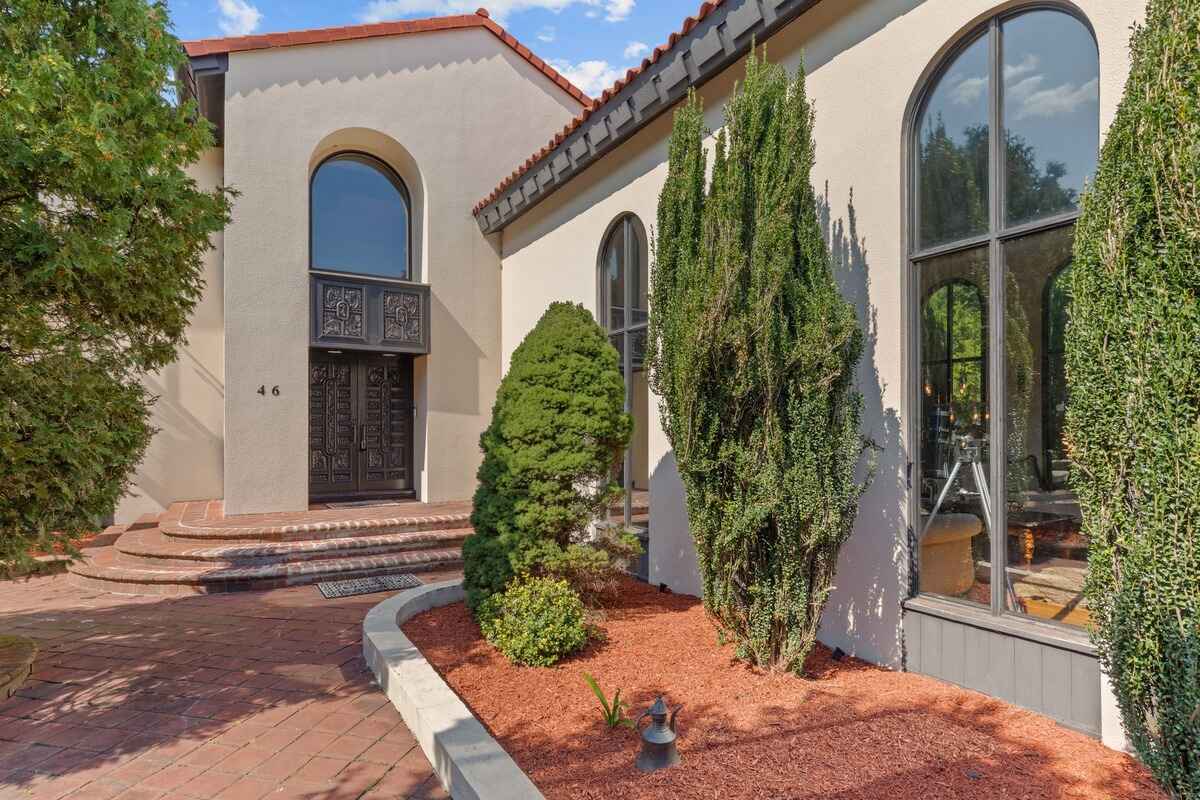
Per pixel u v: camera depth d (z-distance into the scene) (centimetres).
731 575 467
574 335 593
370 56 1118
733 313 443
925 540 482
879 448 473
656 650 522
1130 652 303
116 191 430
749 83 464
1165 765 294
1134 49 313
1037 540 418
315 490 1132
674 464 719
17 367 425
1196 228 274
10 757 383
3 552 460
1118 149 307
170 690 480
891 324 496
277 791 345
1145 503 295
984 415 448
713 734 378
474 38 1223
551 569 557
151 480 1117
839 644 531
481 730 364
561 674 479
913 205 494
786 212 446
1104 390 311
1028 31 425
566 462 560
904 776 328
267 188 1030
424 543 932
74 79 404
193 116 529
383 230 1209
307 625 639
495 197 1113
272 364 1027
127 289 482
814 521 441
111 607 709
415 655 484
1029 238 424
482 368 1216
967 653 442
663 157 755
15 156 385
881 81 507
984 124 450
